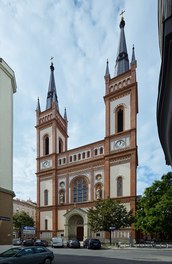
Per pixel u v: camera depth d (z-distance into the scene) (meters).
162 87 6.16
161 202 35.38
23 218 66.56
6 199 21.28
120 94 49.22
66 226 49.69
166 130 7.94
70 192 53.06
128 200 43.12
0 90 22.25
